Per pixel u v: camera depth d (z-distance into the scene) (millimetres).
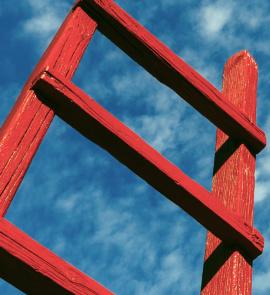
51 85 1892
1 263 1636
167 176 2053
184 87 2383
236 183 2346
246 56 2832
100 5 2232
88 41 2164
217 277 2158
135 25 2307
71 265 1697
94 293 1698
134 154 2018
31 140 1813
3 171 1722
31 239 1655
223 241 2207
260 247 2193
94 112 1960
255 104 2648
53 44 2096
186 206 2121
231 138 2516
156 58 2334
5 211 1675
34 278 1651
